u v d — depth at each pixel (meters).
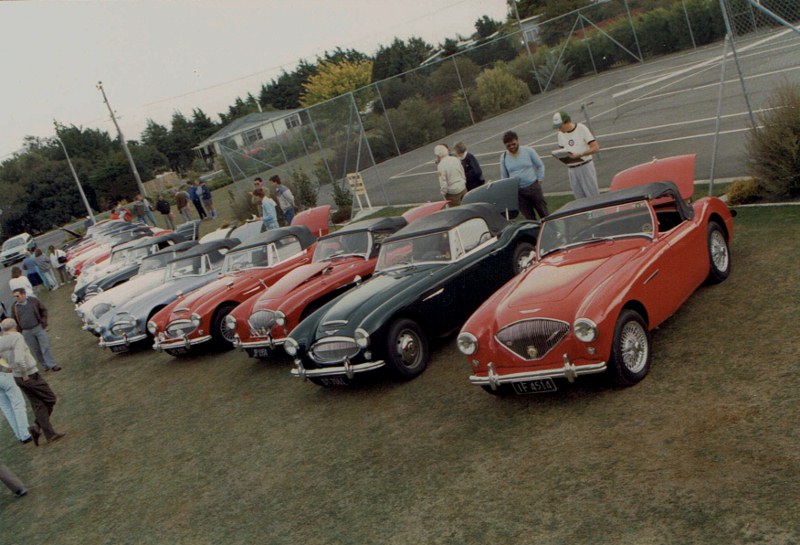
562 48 28.03
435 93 29.16
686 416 5.36
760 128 9.89
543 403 6.45
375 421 7.32
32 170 77.44
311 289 9.80
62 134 87.38
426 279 8.28
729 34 9.73
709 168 11.85
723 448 4.81
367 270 10.20
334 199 21.50
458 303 8.43
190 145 98.50
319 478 6.50
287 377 9.76
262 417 8.52
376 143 29.17
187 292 13.24
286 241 12.45
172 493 7.23
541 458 5.51
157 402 10.48
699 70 21.05
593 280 6.24
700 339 6.54
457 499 5.36
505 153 11.06
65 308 22.33
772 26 12.90
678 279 6.75
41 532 7.31
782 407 5.04
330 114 23.83
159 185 79.12
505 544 4.61
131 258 18.91
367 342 7.65
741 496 4.27
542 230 7.54
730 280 7.64
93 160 85.50
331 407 8.14
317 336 8.05
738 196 10.09
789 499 4.10
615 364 5.95
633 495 4.64
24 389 9.98
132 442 9.09
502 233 9.26
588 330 5.79
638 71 25.38
